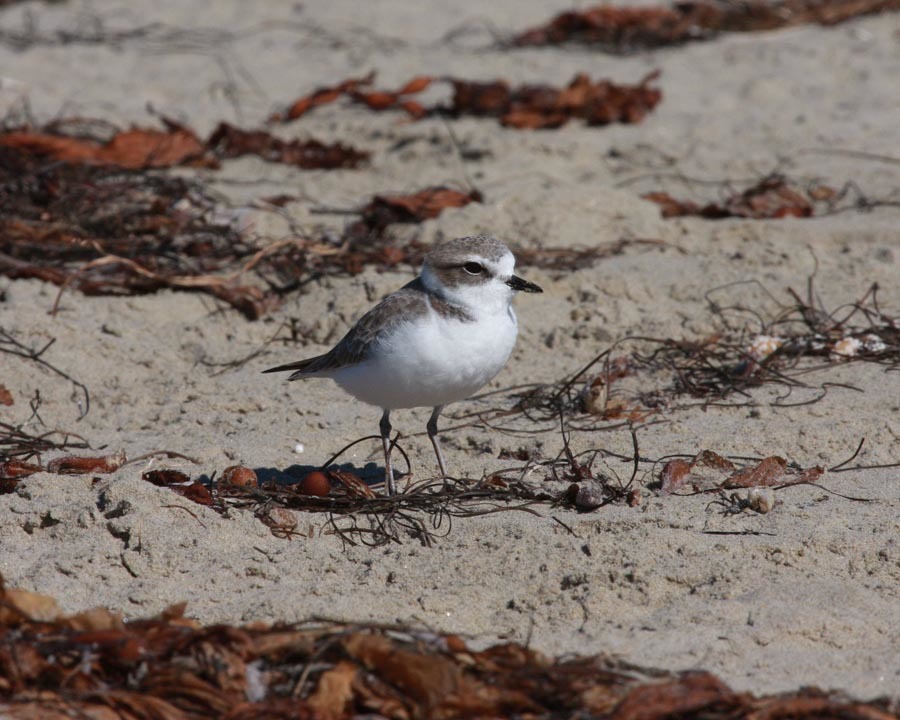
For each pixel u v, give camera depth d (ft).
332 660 24.77
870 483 34.42
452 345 32.50
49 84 79.36
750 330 45.32
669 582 29.76
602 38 88.63
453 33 91.81
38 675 24.29
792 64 81.30
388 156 67.21
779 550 30.63
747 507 32.96
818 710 23.56
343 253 51.93
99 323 47.06
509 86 77.66
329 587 30.01
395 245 53.57
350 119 73.97
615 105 71.31
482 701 23.63
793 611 28.07
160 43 89.81
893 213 56.34
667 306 47.62
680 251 53.11
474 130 70.18
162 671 24.02
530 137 67.87
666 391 41.39
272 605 28.76
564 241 53.26
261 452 37.65
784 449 36.65
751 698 23.84
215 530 32.14
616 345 44.47
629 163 64.49
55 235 53.98
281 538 32.45
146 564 30.83
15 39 89.04
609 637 27.66
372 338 32.89
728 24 90.79
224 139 66.85
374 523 33.27
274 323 48.16
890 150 64.64
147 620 25.58
